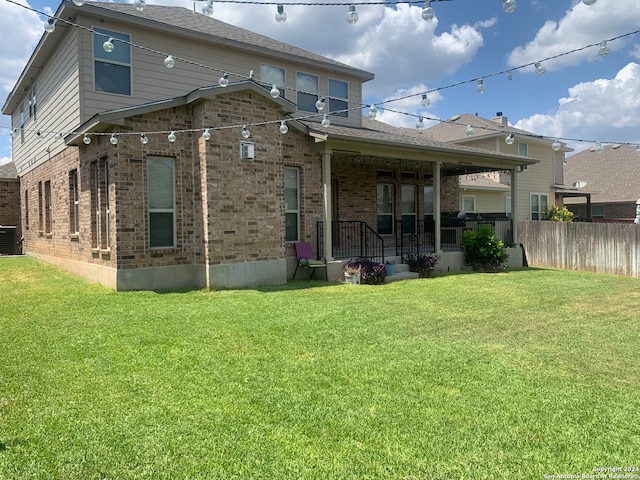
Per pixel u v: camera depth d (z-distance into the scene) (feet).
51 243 42.16
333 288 30.19
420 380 13.33
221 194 28.99
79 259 34.24
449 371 14.14
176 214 29.30
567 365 14.83
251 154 30.04
